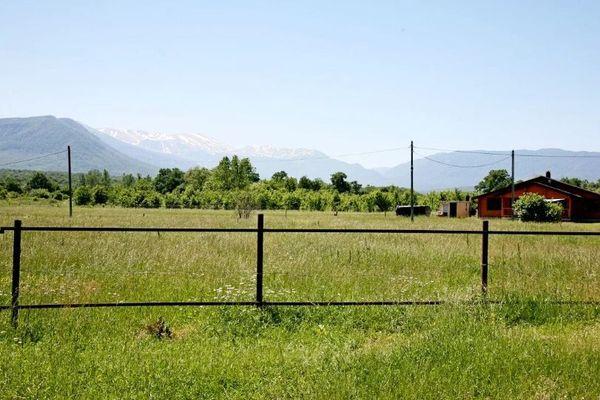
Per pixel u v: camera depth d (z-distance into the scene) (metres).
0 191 101.81
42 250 16.17
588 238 25.58
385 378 6.11
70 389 5.86
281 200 92.75
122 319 8.80
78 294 10.12
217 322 8.76
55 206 83.00
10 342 7.56
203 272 13.00
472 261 16.11
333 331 8.48
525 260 16.25
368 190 129.12
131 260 14.26
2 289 10.42
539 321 9.23
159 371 6.42
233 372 6.48
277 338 8.17
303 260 14.59
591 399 5.80
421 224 40.34
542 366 6.62
